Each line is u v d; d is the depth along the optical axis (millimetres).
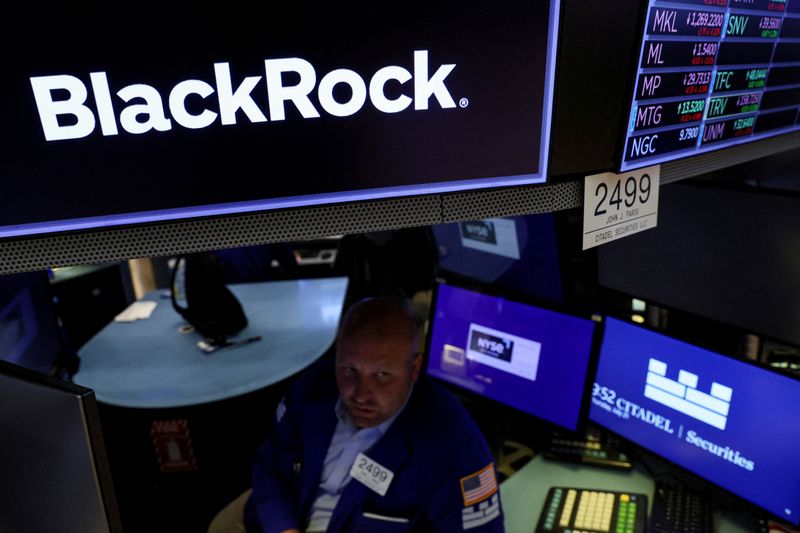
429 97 791
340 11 720
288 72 733
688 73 946
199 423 2592
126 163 729
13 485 689
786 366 1623
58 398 617
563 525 1448
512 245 1961
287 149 771
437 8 748
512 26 783
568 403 1678
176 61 697
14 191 710
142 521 2449
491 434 1939
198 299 2559
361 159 801
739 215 1472
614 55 899
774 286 1452
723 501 1506
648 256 1722
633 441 1600
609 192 998
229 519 1818
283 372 2344
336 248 4375
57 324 1838
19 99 671
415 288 2598
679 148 1015
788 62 1119
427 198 864
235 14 691
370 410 1485
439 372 1977
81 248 766
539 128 855
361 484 1524
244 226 809
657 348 1499
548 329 1695
